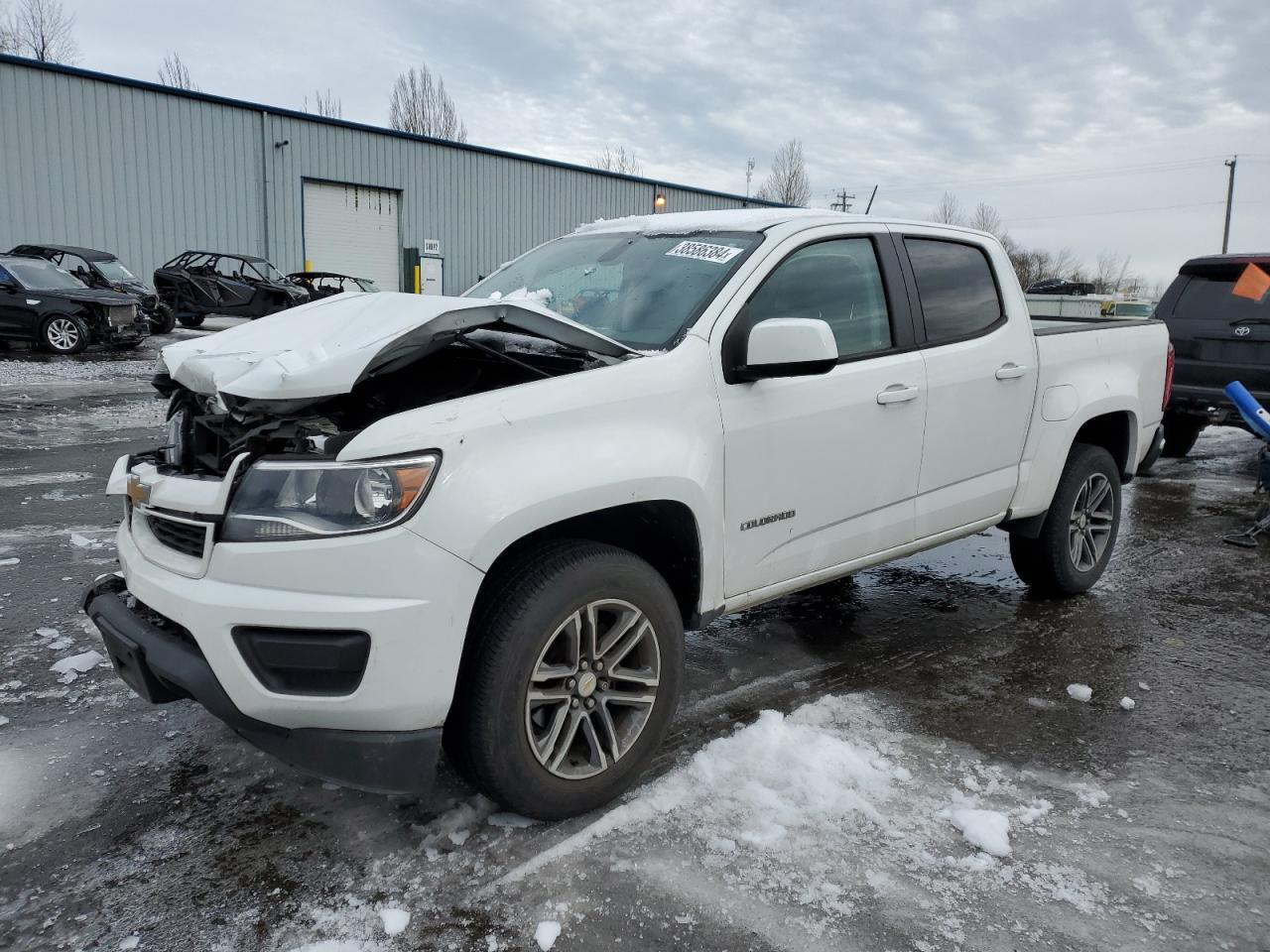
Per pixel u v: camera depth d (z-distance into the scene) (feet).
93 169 72.84
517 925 7.38
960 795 9.43
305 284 73.10
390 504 7.44
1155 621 15.16
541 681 8.36
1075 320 18.75
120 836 8.55
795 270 11.02
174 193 77.10
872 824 8.86
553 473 8.16
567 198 104.68
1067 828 8.93
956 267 13.43
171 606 7.76
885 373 11.71
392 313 9.30
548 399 8.42
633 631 9.05
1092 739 10.85
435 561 7.51
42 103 69.87
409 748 7.70
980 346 13.24
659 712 9.31
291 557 7.37
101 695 11.43
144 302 59.72
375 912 7.53
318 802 9.16
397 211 91.50
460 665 8.15
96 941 7.18
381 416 9.14
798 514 10.82
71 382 40.47
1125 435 16.63
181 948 7.11
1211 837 8.85
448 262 95.66
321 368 7.84
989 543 19.98
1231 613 15.66
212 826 8.73
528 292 11.91
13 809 8.94
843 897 7.78
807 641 13.88
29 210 70.38
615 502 8.64
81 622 13.67
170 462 9.34
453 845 8.45
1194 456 32.91
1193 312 28.71
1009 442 13.93
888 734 10.80
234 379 8.34
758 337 9.45
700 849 8.40
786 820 8.86
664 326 10.16
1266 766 10.32
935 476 12.71
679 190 115.65
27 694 11.41
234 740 10.38
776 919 7.48
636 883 7.91
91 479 22.94
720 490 9.80
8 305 49.26
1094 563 16.20
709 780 9.52
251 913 7.50
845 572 11.81
